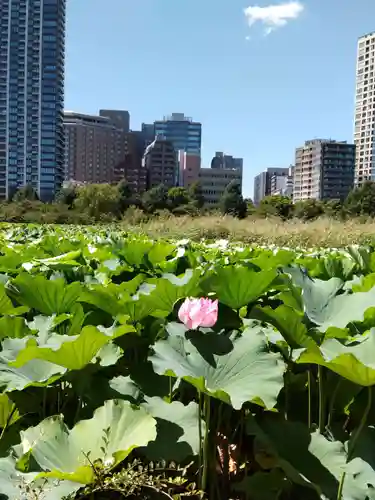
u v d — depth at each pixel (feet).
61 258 12.77
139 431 4.74
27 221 88.84
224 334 5.90
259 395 4.96
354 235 41.32
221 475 5.83
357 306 6.76
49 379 5.38
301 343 5.79
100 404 5.75
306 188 323.98
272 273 7.14
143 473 4.49
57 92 266.77
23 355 5.15
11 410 5.67
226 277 7.20
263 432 5.14
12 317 6.89
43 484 4.13
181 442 5.30
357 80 331.36
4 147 263.29
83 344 5.19
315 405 6.09
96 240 21.84
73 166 395.75
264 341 5.56
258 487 4.92
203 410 5.78
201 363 5.50
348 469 4.63
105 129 405.18
